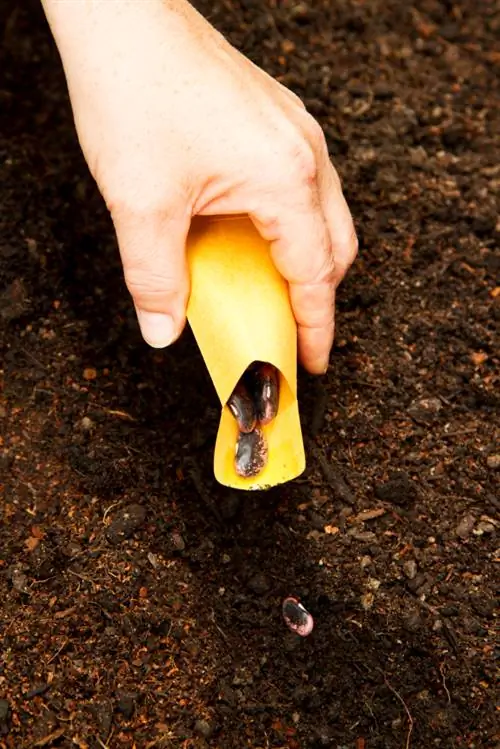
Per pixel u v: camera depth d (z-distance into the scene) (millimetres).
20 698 825
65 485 897
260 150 776
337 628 847
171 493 894
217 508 886
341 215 824
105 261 988
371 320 963
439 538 877
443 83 1107
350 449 909
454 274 984
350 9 1147
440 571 866
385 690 827
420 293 976
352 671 833
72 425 922
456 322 962
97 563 870
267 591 859
